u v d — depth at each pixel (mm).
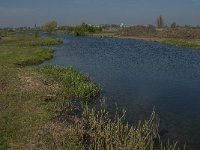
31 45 71375
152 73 37281
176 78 34312
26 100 23125
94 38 109750
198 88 29453
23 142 15867
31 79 29984
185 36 99938
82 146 16031
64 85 28281
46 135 16656
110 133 16797
